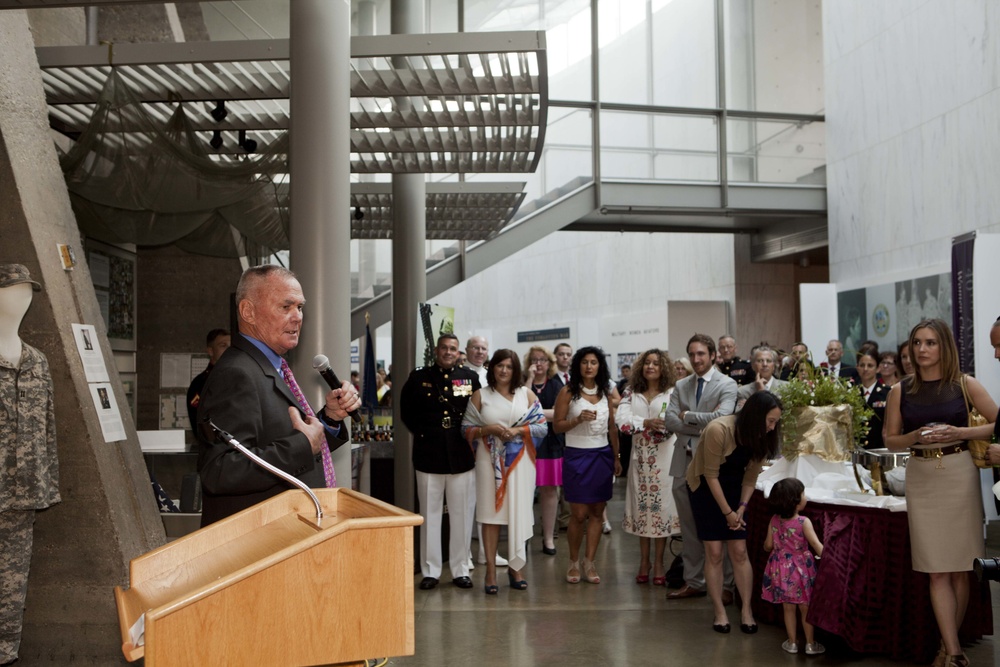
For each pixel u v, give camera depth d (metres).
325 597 1.59
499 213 10.04
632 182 11.95
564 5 11.94
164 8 7.81
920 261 10.88
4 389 3.71
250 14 7.76
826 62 12.74
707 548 5.06
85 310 4.50
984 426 4.01
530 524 6.14
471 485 6.28
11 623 3.74
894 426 4.30
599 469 6.18
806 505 4.75
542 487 7.45
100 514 4.24
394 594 1.64
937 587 4.14
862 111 11.97
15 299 3.75
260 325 2.56
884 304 11.36
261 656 1.54
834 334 12.27
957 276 8.09
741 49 12.65
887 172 11.48
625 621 5.30
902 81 11.17
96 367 4.47
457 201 9.52
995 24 9.63
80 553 4.23
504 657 4.62
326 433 2.81
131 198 6.23
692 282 15.68
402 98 6.30
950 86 10.35
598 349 6.20
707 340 5.65
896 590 4.39
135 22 7.79
